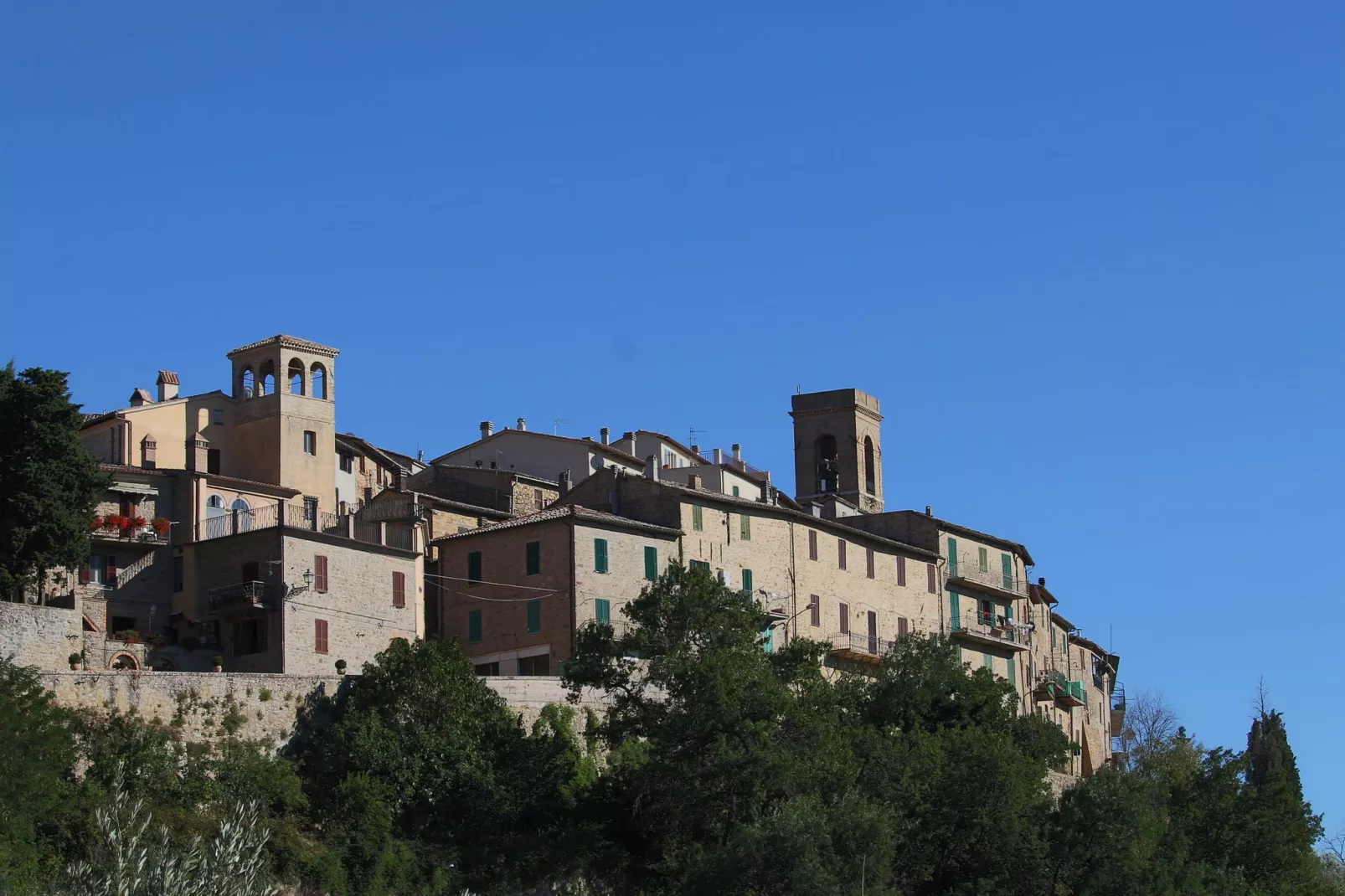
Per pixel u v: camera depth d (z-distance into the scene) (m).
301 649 116.38
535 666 124.62
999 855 106.31
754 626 108.81
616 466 144.62
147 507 126.88
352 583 120.75
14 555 111.12
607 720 107.56
